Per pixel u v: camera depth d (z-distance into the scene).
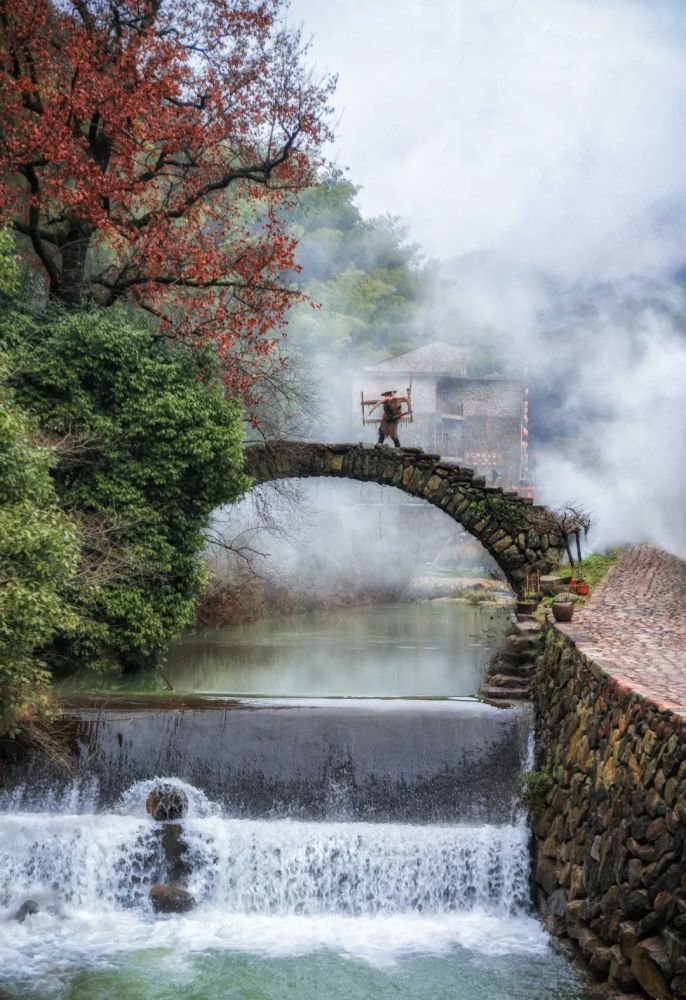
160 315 20.94
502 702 15.26
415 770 14.29
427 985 10.55
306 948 11.55
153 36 20.38
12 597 12.30
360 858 12.80
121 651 19.17
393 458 25.70
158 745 14.66
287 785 14.34
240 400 21.67
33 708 14.23
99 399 18.89
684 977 8.24
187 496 19.55
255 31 21.34
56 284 20.62
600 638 14.23
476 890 12.75
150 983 10.63
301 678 22.41
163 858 12.98
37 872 12.88
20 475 13.55
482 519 25.41
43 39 19.61
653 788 9.27
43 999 10.23
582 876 10.85
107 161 20.98
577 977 10.54
